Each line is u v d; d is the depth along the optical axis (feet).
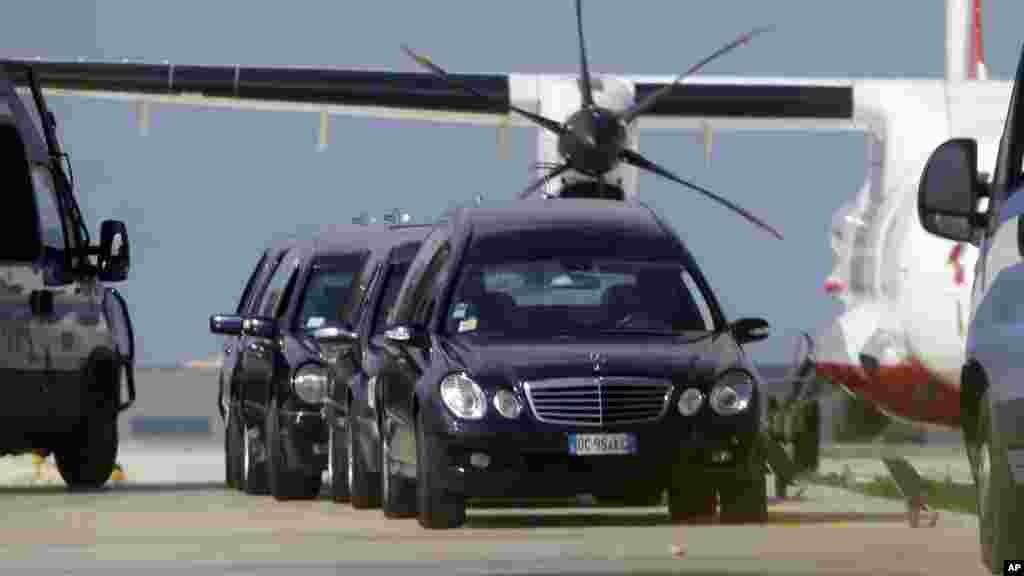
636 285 136.26
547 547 115.14
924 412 222.48
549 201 145.07
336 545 118.93
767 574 99.40
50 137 181.88
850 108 264.93
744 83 298.15
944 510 144.05
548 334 132.98
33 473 240.32
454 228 143.13
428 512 129.49
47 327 177.27
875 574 98.94
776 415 193.26
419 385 130.41
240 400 184.96
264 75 311.06
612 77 300.81
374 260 168.25
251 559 110.63
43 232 177.27
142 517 148.05
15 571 104.78
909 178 229.86
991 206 98.58
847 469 188.24
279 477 169.99
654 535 122.52
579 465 126.62
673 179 265.75
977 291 98.58
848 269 229.86
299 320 178.29
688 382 127.65
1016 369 90.43
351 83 306.76
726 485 128.57
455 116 306.76
